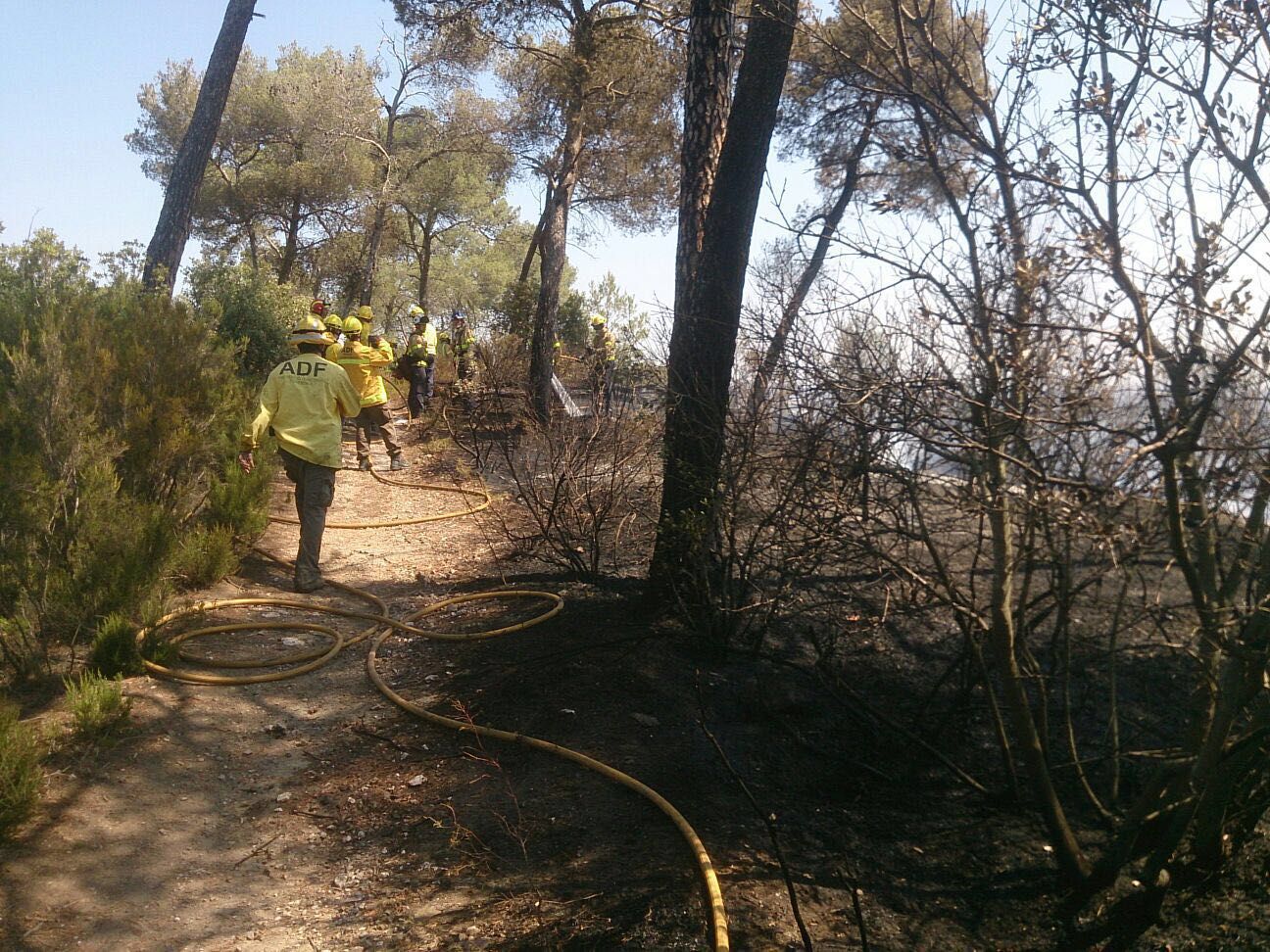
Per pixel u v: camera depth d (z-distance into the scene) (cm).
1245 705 330
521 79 1992
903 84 354
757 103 569
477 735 500
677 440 596
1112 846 358
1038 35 322
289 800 454
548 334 1658
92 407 690
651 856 387
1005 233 321
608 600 695
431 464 1343
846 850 397
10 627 527
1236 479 290
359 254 4088
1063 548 346
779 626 607
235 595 742
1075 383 298
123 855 397
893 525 392
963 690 466
